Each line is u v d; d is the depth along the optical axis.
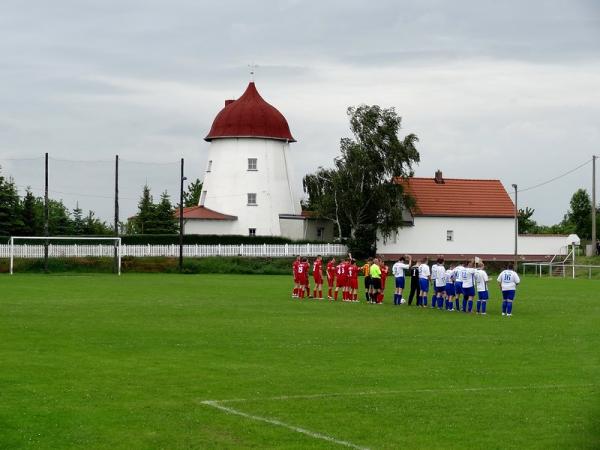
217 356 27.66
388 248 107.94
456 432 18.27
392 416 19.56
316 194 106.00
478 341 32.47
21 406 19.89
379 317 41.56
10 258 84.75
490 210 111.56
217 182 111.00
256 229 109.94
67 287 61.06
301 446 17.08
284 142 112.56
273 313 42.59
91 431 17.95
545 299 55.69
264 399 21.08
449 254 109.81
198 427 18.39
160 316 40.00
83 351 28.27
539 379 24.17
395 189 104.44
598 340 33.16
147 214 126.38
